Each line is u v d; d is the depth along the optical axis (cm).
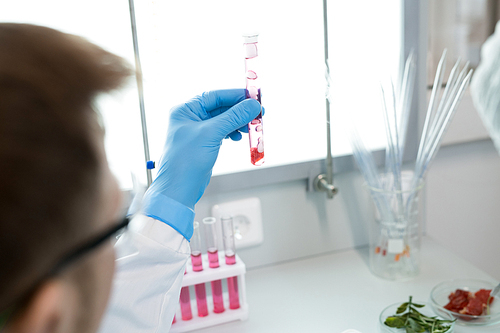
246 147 112
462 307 97
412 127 122
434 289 101
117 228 31
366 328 93
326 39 107
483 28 119
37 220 24
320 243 124
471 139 131
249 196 114
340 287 108
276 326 96
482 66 121
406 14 113
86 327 31
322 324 95
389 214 107
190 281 96
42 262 25
